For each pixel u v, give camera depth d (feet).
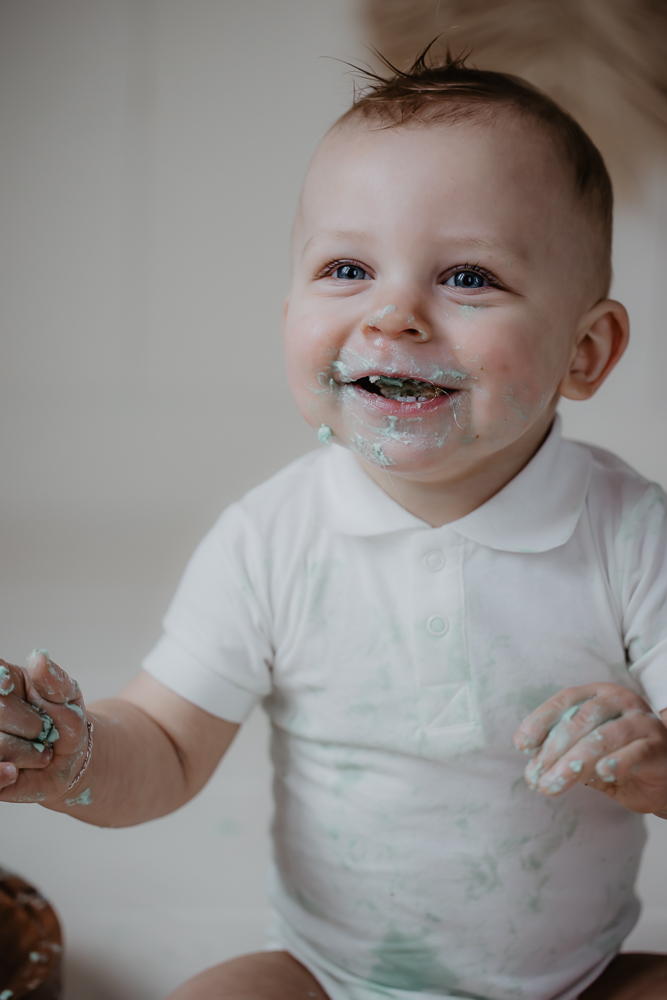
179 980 3.54
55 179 6.27
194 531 5.78
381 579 2.52
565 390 2.63
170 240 6.30
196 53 6.12
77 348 6.38
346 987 2.61
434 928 2.56
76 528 5.81
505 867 2.52
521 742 2.18
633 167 5.52
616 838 2.65
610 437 5.75
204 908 3.66
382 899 2.57
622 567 2.53
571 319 2.46
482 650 2.46
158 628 5.05
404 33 5.41
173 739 2.66
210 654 2.67
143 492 6.09
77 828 3.97
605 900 2.65
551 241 2.35
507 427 2.29
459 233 2.26
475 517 2.49
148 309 6.35
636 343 5.76
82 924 3.58
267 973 2.64
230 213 6.26
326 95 6.08
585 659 2.51
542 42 5.30
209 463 6.24
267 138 6.19
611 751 2.13
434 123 2.34
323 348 2.31
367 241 2.29
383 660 2.51
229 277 6.32
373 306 2.25
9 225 6.28
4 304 6.32
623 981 2.62
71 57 6.15
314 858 2.66
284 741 2.74
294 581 2.60
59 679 2.18
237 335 6.36
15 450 6.28
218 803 4.13
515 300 2.29
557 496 2.55
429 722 2.48
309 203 2.47
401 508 2.52
